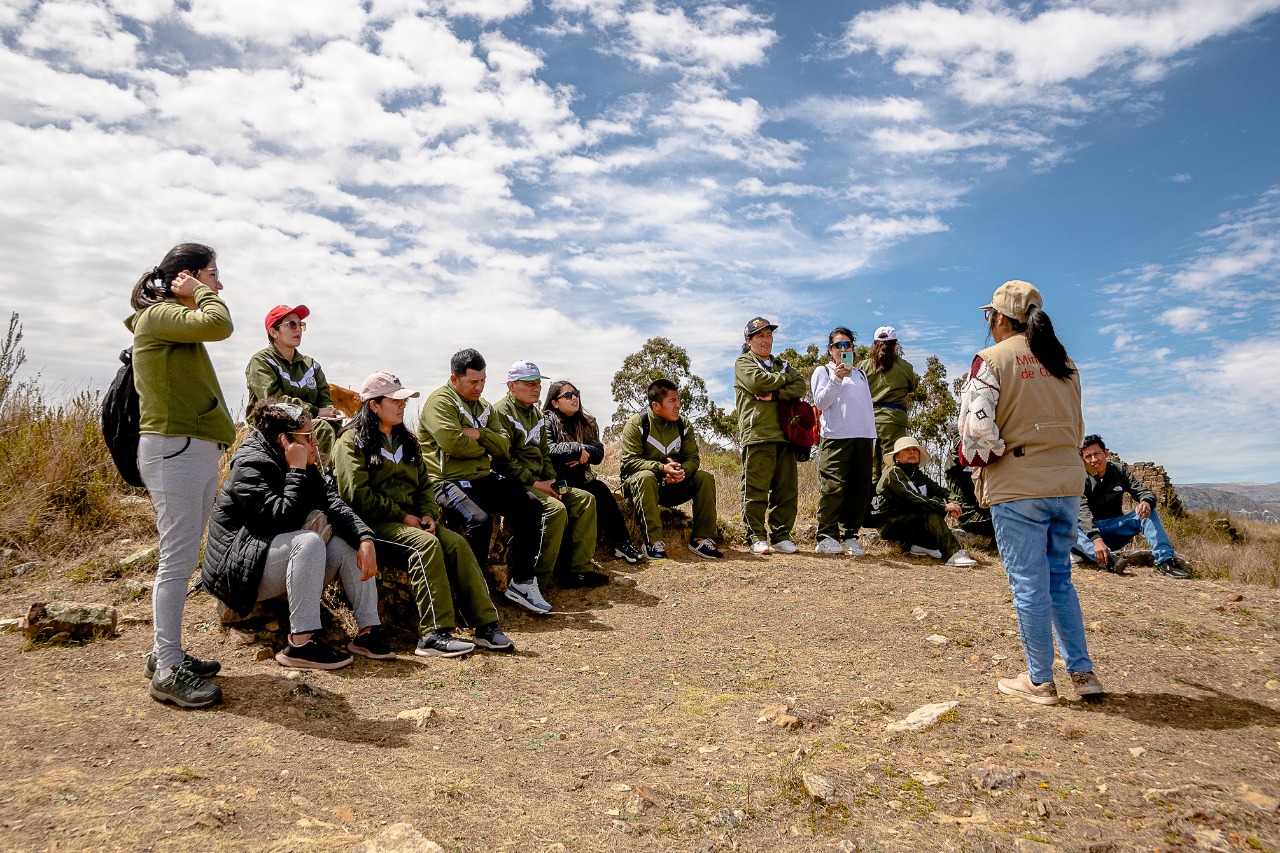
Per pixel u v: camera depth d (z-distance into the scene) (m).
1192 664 4.65
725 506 10.37
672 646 5.35
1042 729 3.56
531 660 4.94
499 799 2.98
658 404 7.81
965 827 2.69
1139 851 2.48
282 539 4.29
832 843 2.66
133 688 3.82
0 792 2.60
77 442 6.86
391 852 2.41
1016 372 3.87
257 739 3.33
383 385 5.11
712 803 2.97
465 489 5.91
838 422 7.86
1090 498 8.12
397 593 5.40
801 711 3.89
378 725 3.68
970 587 6.82
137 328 3.59
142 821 2.49
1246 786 2.92
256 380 5.87
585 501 6.65
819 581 6.94
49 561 5.70
